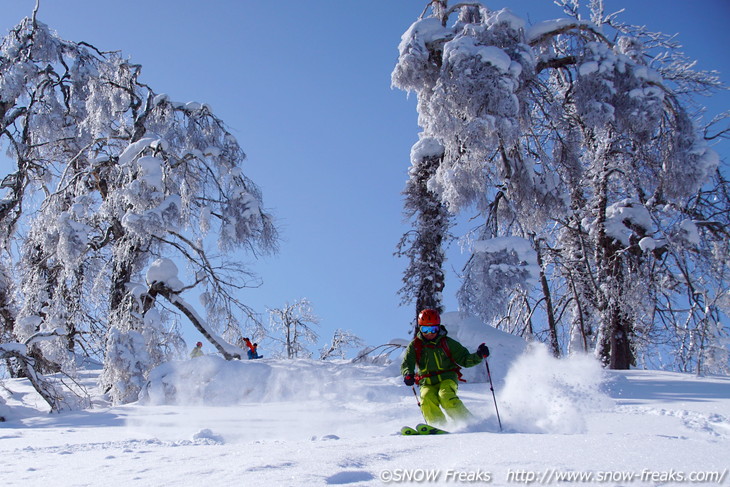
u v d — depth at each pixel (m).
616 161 19.94
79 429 8.05
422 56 16.33
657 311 21.00
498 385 12.46
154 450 4.22
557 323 24.28
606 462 2.75
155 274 18.75
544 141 18.44
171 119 20.44
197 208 19.72
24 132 21.02
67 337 19.41
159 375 14.05
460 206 15.61
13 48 20.80
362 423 6.96
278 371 14.02
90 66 21.61
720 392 10.48
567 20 17.31
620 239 20.12
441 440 3.72
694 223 18.88
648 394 10.41
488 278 15.55
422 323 6.17
